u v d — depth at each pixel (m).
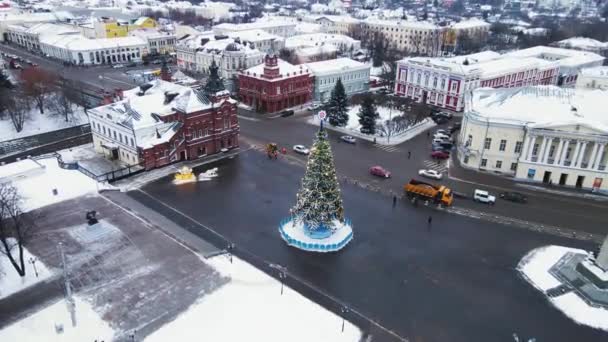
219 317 52.81
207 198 82.50
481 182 93.69
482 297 58.22
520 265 65.25
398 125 121.38
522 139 94.06
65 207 76.25
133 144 93.06
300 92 144.75
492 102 102.81
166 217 75.19
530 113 97.44
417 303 56.66
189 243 67.12
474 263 65.31
